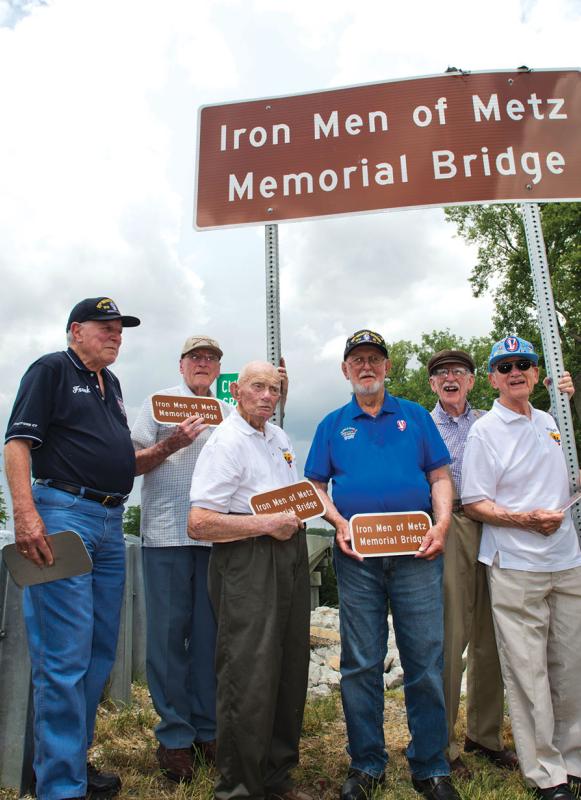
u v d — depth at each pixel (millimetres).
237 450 2738
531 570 2924
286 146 3600
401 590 2822
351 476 2951
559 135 3508
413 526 2803
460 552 3209
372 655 2834
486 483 3076
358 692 2826
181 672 3107
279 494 2703
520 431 3078
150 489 3303
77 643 2561
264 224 3523
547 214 22250
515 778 2977
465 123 3508
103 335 2908
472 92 3553
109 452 2799
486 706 3277
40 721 2500
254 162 3609
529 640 2893
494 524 3018
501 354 3104
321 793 2906
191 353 3514
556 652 2963
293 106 3650
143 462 3182
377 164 3502
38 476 2762
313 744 3494
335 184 3510
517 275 24203
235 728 2465
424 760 2766
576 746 2873
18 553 2500
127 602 4277
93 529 2736
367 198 3467
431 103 3543
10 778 2783
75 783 2441
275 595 2584
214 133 3686
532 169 3453
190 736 3027
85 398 2811
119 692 4117
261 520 2592
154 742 3445
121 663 4156
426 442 3039
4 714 2842
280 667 2629
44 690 2516
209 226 3572
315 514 2729
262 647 2510
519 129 3504
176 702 3064
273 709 2525
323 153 3562
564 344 22906
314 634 6996
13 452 2564
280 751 2695
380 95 3588
